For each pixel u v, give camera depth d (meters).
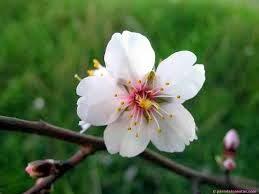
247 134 0.17
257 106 0.18
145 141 0.09
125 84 0.08
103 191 0.16
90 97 0.08
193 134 0.09
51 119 0.17
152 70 0.08
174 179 0.15
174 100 0.09
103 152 0.16
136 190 0.16
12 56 0.21
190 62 0.08
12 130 0.08
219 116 0.17
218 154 0.16
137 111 0.09
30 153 0.16
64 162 0.09
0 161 0.15
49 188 0.09
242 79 0.19
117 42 0.08
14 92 0.18
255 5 0.26
